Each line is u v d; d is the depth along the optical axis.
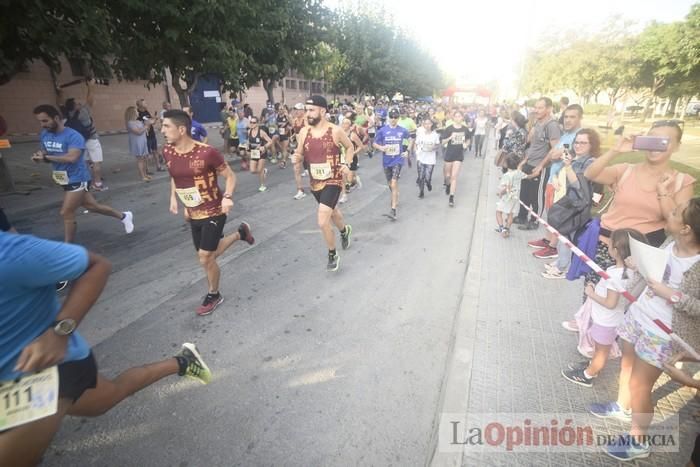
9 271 1.20
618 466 2.21
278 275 4.70
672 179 2.58
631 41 27.61
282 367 3.09
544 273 4.72
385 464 2.28
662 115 40.03
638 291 2.31
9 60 6.46
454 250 5.62
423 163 8.39
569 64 30.03
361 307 4.01
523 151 6.70
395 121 6.66
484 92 31.88
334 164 4.57
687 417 2.54
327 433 2.48
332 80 28.36
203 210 3.54
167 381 2.91
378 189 9.43
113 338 3.39
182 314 3.79
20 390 1.32
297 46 14.84
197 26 9.11
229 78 10.57
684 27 22.58
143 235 5.82
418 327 3.68
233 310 3.88
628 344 2.39
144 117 9.77
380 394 2.82
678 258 2.01
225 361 3.14
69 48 6.47
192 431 2.48
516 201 5.80
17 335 1.29
